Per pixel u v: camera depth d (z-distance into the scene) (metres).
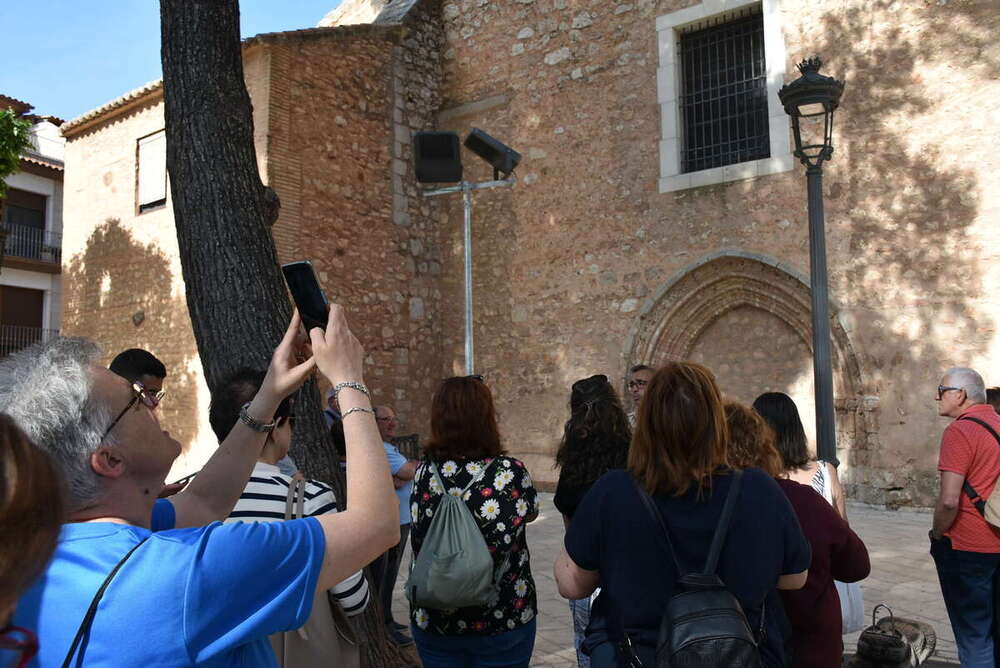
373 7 14.71
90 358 1.24
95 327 11.88
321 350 1.38
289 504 2.05
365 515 1.24
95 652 0.99
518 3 11.70
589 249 10.80
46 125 22.36
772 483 1.95
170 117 3.62
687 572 1.81
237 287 3.47
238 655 1.13
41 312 21.25
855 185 8.79
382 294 11.17
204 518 1.67
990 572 3.33
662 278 10.12
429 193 6.82
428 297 11.95
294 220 9.94
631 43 10.57
